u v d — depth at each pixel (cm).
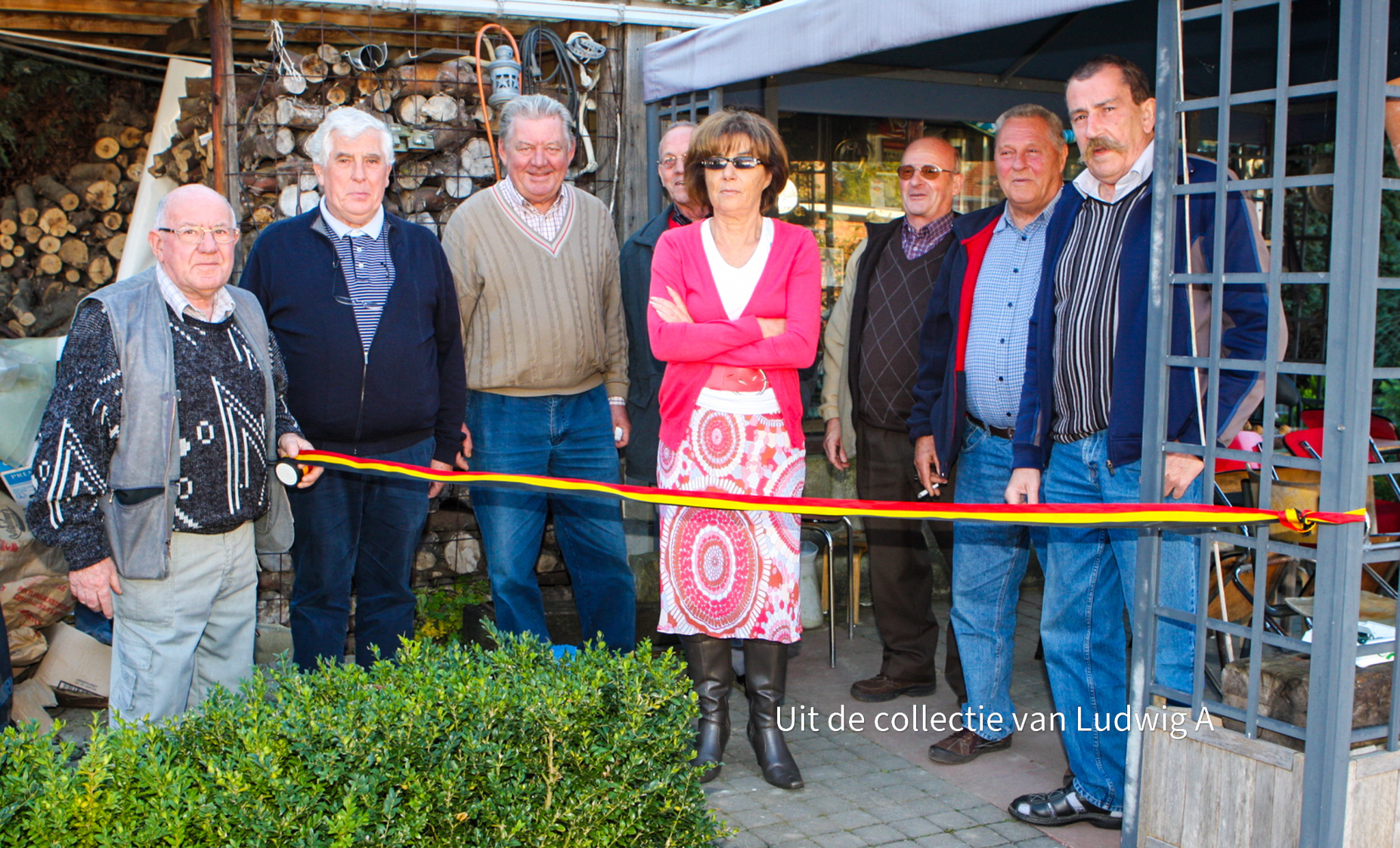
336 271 349
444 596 492
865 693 430
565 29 537
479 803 212
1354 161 230
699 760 349
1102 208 304
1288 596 378
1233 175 276
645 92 514
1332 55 474
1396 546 254
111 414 277
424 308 362
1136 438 293
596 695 230
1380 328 605
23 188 768
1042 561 337
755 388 336
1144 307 290
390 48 521
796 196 573
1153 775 288
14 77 762
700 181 343
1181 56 269
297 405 350
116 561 283
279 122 466
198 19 556
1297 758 254
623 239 530
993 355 351
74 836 188
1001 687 371
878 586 427
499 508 402
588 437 414
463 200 500
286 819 193
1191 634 293
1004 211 362
